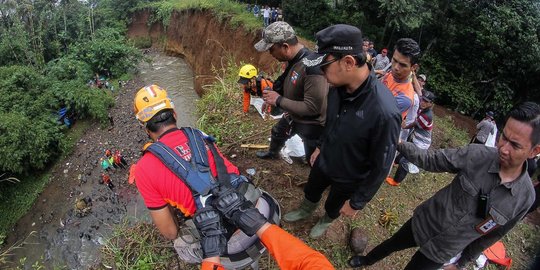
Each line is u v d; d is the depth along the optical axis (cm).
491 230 191
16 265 867
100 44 1823
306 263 112
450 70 1387
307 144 306
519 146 154
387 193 390
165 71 1942
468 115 1327
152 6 2427
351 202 223
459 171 194
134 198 998
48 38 1916
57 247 884
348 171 221
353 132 197
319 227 295
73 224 930
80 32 1994
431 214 213
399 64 263
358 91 184
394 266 306
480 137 509
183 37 2044
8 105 1259
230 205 141
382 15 1323
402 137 354
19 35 1683
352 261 293
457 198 196
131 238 320
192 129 173
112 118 1411
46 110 1323
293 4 1441
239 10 1539
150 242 312
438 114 1159
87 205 980
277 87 297
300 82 258
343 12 1369
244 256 179
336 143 212
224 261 180
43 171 1195
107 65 1823
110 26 2409
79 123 1410
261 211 180
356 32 166
